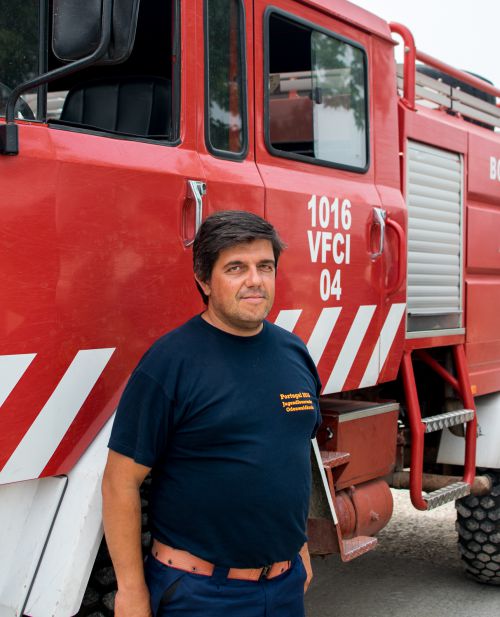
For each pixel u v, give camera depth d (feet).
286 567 8.13
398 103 15.05
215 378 7.64
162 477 7.82
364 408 13.48
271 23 11.82
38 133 8.43
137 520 7.65
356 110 13.44
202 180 10.10
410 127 15.11
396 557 19.01
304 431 8.05
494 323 17.75
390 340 13.92
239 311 7.74
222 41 10.77
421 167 15.55
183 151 10.06
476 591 16.96
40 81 7.95
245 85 11.09
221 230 7.78
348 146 13.24
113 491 7.64
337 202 12.46
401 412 16.28
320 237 12.12
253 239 7.79
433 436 16.83
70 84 11.91
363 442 13.35
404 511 22.47
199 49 10.33
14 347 8.10
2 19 8.74
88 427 8.83
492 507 16.55
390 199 13.98
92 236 8.77
